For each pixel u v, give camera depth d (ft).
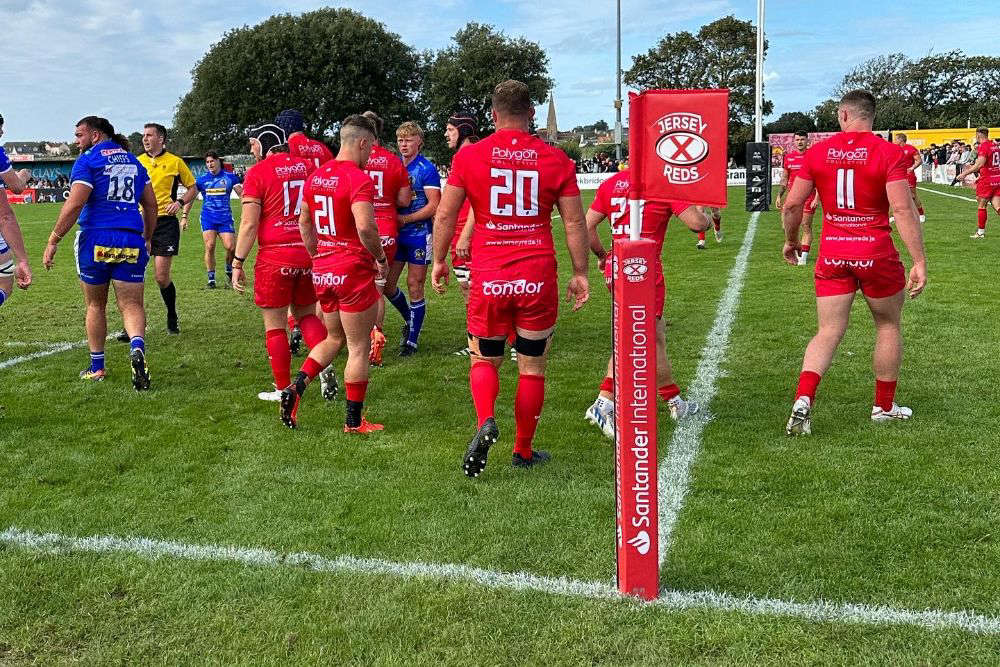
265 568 10.37
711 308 28.14
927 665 8.09
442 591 9.68
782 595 9.48
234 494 12.84
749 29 183.42
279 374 17.97
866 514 11.59
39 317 29.53
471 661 8.34
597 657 8.37
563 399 18.11
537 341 13.52
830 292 15.30
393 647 8.61
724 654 8.36
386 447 15.05
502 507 12.15
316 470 13.87
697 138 8.96
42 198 133.08
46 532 11.50
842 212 14.90
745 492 12.51
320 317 20.71
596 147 201.98
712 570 10.12
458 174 13.06
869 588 9.59
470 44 200.85
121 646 8.73
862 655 8.27
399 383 19.79
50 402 18.08
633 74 191.83
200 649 8.67
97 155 18.85
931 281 31.63
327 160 18.26
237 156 179.63
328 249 15.47
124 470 13.96
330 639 8.79
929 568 10.02
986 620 8.85
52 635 8.96
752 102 185.57
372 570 10.27
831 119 236.63
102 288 19.66
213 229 36.47
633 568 9.34
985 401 16.79
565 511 11.95
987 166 44.68
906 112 233.96
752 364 20.62
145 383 18.90
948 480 12.69
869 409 16.56
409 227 22.40
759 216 66.80
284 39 177.68
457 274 24.04
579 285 13.53
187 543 11.12
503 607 9.30
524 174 12.80
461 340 24.91
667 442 14.88
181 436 15.72
